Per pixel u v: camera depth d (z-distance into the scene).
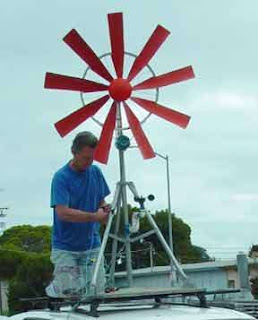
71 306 5.73
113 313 5.26
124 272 7.23
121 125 8.27
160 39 8.67
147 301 5.87
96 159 8.07
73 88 8.41
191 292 5.64
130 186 6.87
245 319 5.22
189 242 63.25
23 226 77.69
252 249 53.19
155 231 6.68
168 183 36.50
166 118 8.53
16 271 51.44
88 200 6.90
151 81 8.57
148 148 8.32
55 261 6.89
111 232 6.78
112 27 8.57
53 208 6.84
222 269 46.97
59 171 6.80
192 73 8.66
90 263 6.91
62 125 8.32
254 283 43.25
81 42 8.48
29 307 7.71
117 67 8.51
